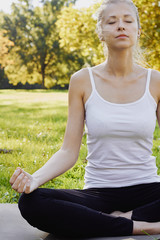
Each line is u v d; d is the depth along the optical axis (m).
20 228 2.14
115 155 2.07
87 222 1.88
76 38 9.35
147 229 1.94
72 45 9.68
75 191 2.06
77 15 9.16
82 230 1.90
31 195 1.86
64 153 2.12
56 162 2.06
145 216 1.98
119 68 2.13
